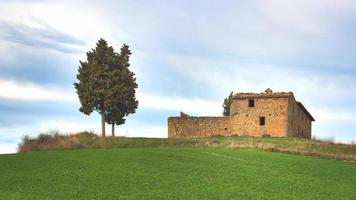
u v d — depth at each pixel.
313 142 91.25
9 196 48.44
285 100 103.44
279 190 54.12
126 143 87.88
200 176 58.66
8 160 66.25
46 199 47.75
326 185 57.31
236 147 82.19
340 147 86.06
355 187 57.28
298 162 69.56
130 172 59.25
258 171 62.31
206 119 107.25
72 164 63.12
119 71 110.25
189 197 50.06
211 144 84.81
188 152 73.75
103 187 52.62
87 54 111.38
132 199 48.75
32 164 63.25
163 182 55.31
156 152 72.69
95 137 90.56
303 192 53.81
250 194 51.94
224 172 61.06
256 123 104.44
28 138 88.62
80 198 48.59
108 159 66.50
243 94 106.31
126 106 110.31
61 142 87.19
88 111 108.94
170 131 108.75
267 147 80.56
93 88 108.69
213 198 50.09
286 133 102.88
